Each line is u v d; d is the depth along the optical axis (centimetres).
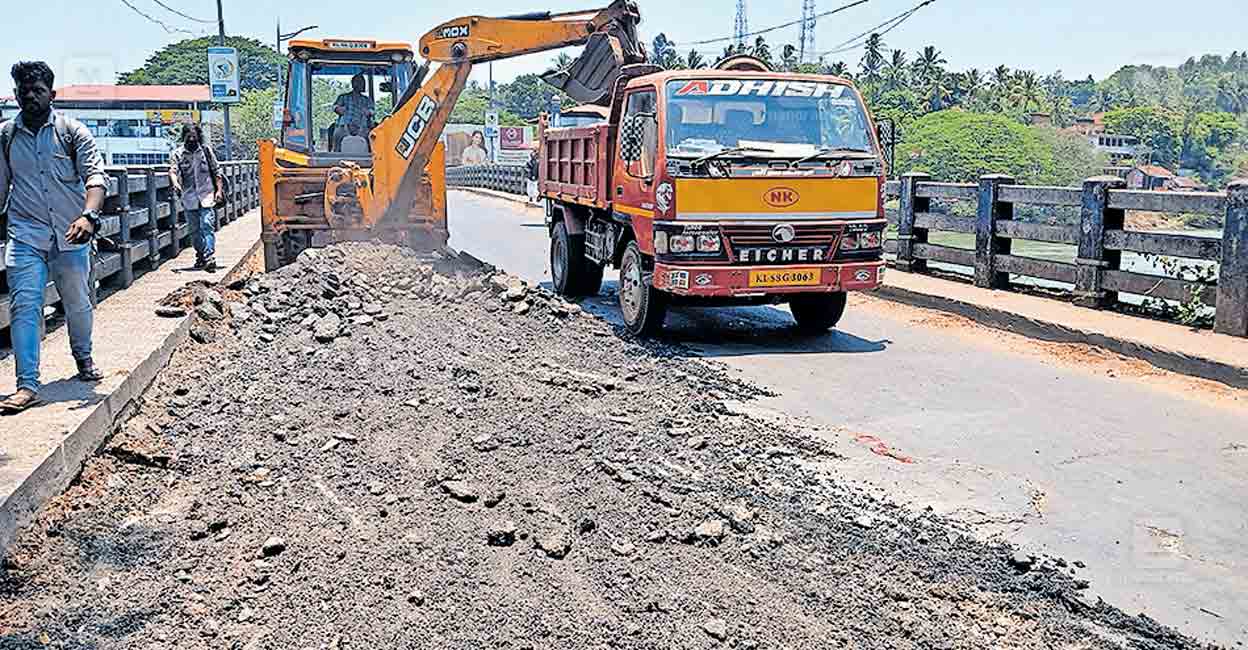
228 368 882
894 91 7581
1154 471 672
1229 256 999
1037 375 934
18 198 652
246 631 449
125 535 540
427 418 733
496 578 493
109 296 1102
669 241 981
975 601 485
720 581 494
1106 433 754
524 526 549
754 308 1286
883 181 1031
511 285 1202
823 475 654
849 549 536
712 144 1007
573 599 474
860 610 470
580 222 1323
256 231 1981
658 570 504
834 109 1059
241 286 1242
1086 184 1163
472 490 593
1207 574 524
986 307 1177
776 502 599
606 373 901
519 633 445
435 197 1492
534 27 1355
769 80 1043
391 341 975
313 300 1117
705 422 751
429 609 464
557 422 727
